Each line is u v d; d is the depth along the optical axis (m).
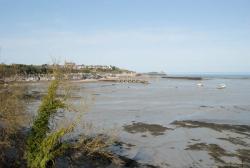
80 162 17.44
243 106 51.00
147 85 123.00
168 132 29.78
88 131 23.81
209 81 175.50
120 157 20.86
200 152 23.00
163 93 80.06
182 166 19.84
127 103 54.66
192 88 104.81
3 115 15.48
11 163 15.64
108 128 30.03
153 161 20.69
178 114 41.81
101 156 18.70
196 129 31.36
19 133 16.81
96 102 55.31
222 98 66.38
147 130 30.52
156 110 45.69
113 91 84.44
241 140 26.73
